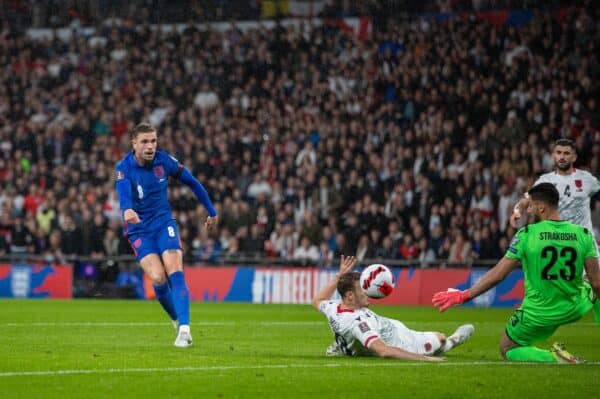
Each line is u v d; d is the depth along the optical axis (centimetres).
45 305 6288
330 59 9050
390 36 8919
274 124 8512
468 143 7662
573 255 2688
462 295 2694
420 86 8425
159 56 9469
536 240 2697
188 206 7875
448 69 8400
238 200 7694
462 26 8669
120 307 6066
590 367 2505
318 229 7306
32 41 9806
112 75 9450
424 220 7250
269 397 1978
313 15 9775
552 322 2711
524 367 2481
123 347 3059
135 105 9025
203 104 9044
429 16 9219
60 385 2112
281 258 7331
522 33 8412
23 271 7731
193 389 2070
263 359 2666
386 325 2689
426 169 7506
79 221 7769
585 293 2777
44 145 8769
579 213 3706
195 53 9406
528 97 7950
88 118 9012
